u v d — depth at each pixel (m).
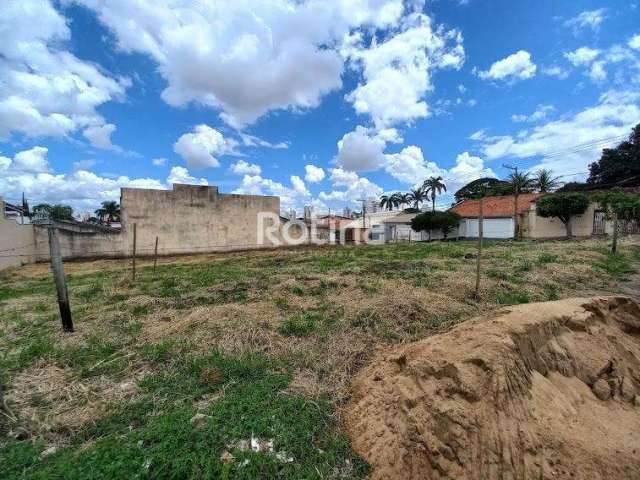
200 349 4.43
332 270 10.52
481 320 3.93
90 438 2.74
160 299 7.19
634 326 4.43
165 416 2.85
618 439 2.59
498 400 2.52
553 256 12.10
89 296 7.87
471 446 2.32
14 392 3.41
